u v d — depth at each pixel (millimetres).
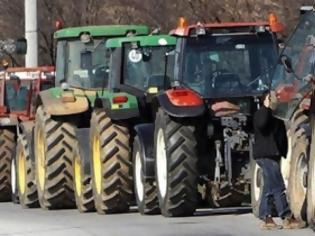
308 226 24391
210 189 28344
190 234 24781
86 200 33094
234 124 28062
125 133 31406
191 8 61688
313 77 23188
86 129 33875
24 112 43750
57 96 34875
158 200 29078
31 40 51438
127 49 33031
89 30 36281
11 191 43781
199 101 27938
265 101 25109
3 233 27328
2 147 44031
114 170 31078
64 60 36688
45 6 66750
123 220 28984
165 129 28000
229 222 26719
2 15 70000
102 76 36031
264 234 24062
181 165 27703
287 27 57125
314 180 22922
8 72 44469
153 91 31797
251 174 26969
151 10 63719
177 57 29312
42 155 35969
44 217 32000
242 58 29109
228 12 60844
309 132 23500
